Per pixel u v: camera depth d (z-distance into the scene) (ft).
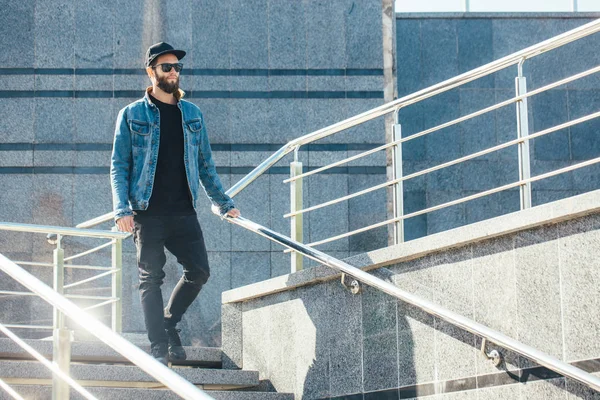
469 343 17.49
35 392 18.52
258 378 22.09
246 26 41.70
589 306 15.44
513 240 17.02
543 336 16.22
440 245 18.37
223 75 41.29
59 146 40.52
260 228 21.07
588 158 42.57
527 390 16.25
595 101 43.19
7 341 20.48
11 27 41.37
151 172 19.97
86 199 40.14
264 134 40.91
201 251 20.57
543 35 43.86
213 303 39.29
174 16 41.65
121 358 21.36
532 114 43.09
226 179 40.50
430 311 17.17
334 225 40.16
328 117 41.16
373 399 19.63
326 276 20.94
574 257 15.81
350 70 41.57
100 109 40.88
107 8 41.60
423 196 42.19
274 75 41.37
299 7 41.91
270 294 23.06
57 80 41.04
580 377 14.38
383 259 19.72
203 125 20.76
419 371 18.60
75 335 25.72
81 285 39.09
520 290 16.75
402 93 43.27
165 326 21.13
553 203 16.06
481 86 43.21
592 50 43.57
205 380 21.21
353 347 20.31
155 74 20.06
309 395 21.35
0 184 40.16
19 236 39.60
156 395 19.17
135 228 20.18
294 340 22.07
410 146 42.39
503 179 42.52
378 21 42.01
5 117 40.70
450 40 43.78
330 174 40.57
